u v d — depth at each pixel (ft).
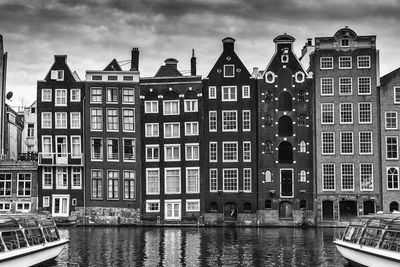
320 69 220.02
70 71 225.56
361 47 219.61
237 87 223.10
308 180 218.59
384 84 218.18
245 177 220.64
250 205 219.41
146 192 225.56
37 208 220.84
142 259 120.06
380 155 216.74
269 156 219.61
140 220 222.07
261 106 221.05
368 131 217.77
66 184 222.07
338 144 218.18
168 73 249.55
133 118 226.17
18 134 287.07
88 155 222.07
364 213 216.13
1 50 236.63
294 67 221.66
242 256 124.77
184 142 224.53
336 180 217.15
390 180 215.92
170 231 191.62
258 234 179.22
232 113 222.89
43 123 223.92
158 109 226.79
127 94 226.38
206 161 222.28
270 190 218.38
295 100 220.84
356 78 219.00
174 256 124.57
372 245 103.96
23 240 104.47
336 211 216.13
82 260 118.42
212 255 126.21
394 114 217.56
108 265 112.68
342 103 219.00
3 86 240.32
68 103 224.53
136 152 225.56
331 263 115.34
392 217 100.63
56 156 221.05
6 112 254.06
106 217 220.43
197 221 219.82
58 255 122.83
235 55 224.12
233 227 212.43
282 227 212.43
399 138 216.54
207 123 223.51
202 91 224.53
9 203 221.05
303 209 217.56
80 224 217.77
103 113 224.12
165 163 225.15
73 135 223.51
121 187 222.89
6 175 222.48
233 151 221.87
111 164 223.10
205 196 221.25
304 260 119.03
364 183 216.74
